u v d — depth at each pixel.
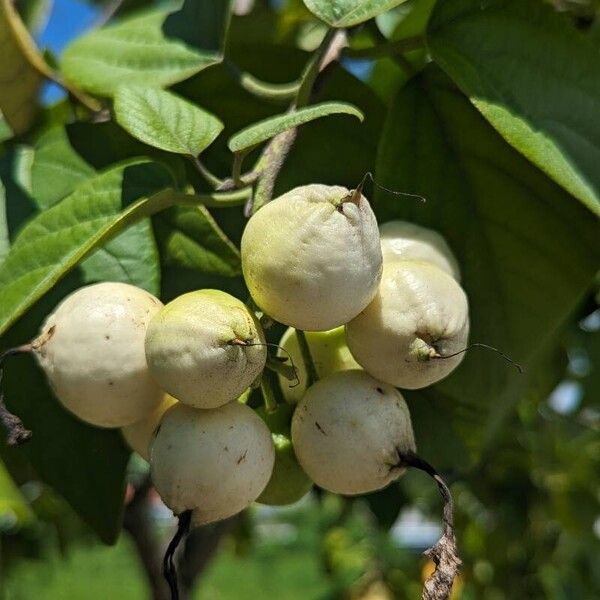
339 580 0.73
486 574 0.58
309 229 0.16
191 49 0.25
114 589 1.78
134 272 0.23
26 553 0.62
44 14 0.33
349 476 0.18
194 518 0.17
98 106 0.26
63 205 0.20
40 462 0.24
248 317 0.16
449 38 0.22
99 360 0.18
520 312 0.24
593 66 0.21
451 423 0.26
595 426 0.55
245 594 1.75
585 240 0.24
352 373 0.18
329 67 0.24
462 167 0.24
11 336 0.23
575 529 0.59
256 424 0.17
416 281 0.18
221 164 0.26
